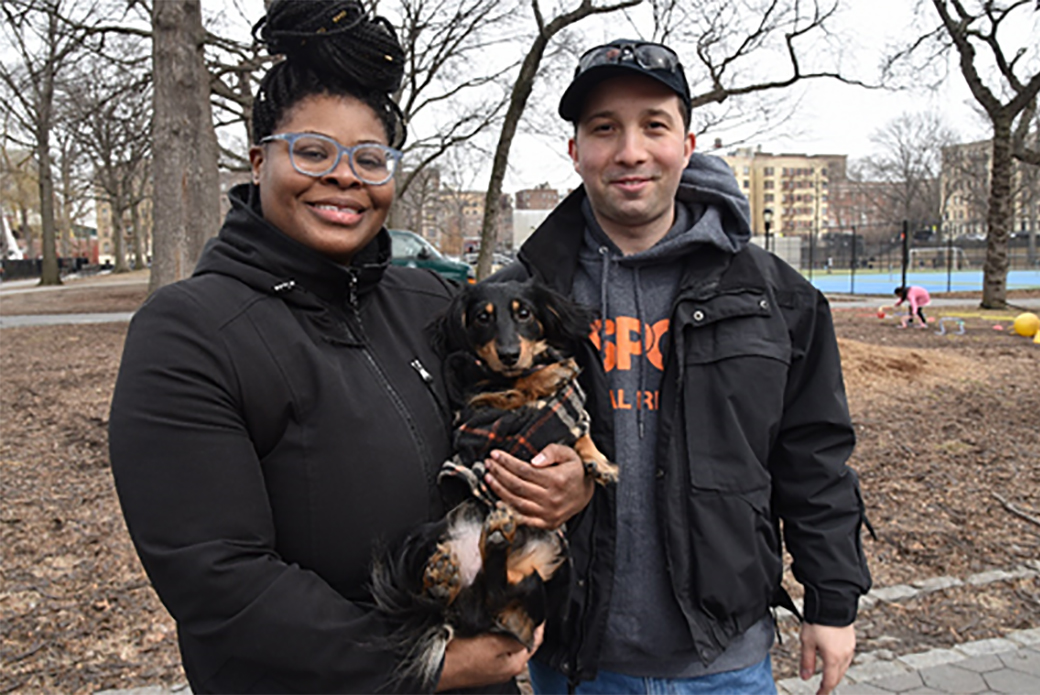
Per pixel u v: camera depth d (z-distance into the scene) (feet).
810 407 7.36
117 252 163.22
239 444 4.87
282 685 4.96
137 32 42.55
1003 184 57.88
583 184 7.65
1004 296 59.47
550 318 7.06
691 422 6.86
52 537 16.02
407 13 55.93
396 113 6.20
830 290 94.43
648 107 7.11
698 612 6.74
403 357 6.02
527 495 5.94
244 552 4.73
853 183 245.45
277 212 5.57
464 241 240.12
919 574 14.32
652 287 7.50
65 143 134.92
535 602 6.02
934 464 20.57
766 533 6.96
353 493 5.21
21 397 28.68
